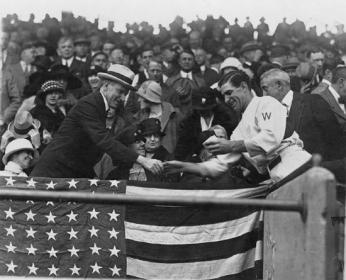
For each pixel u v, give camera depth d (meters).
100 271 10.09
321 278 4.60
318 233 4.63
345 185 10.66
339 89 10.92
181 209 10.15
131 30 11.09
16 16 10.95
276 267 6.98
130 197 5.01
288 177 7.05
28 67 10.91
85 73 10.94
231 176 10.69
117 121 10.85
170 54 11.02
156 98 10.88
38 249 10.08
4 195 5.11
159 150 10.79
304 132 10.76
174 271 10.11
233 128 10.80
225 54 11.09
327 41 11.18
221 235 10.12
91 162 10.73
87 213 10.11
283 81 10.91
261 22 11.17
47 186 10.41
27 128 10.78
